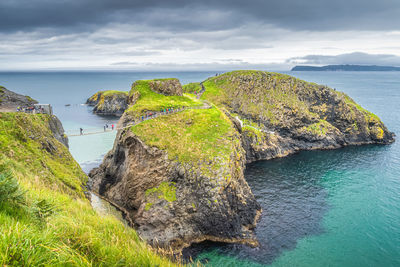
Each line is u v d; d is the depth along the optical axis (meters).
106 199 60.78
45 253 6.73
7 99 55.00
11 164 22.47
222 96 137.25
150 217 48.88
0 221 7.48
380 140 122.75
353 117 125.25
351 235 48.50
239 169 58.69
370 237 47.81
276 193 67.19
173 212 49.00
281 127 117.88
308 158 100.19
